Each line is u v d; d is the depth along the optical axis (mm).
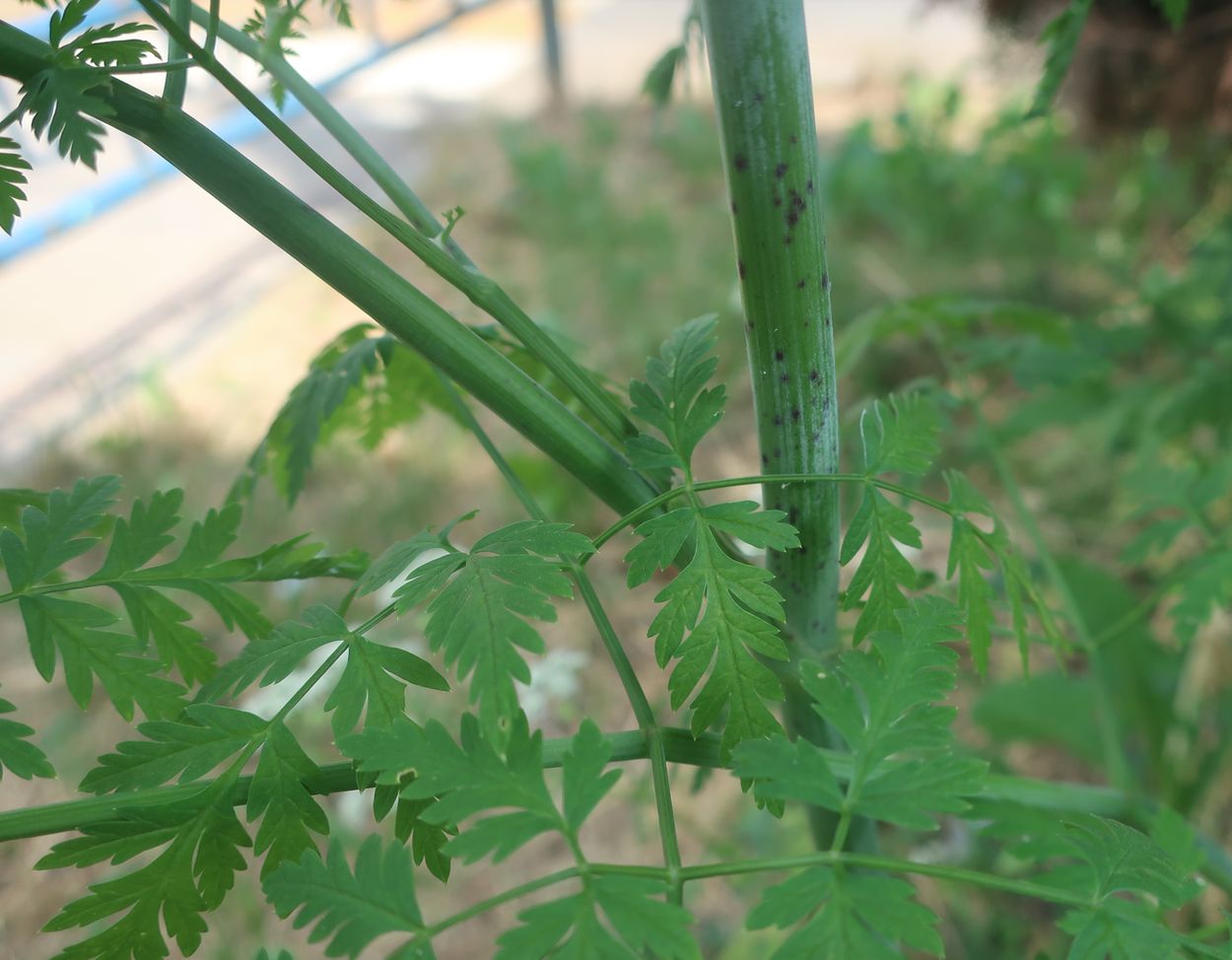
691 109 2014
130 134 220
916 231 1465
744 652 232
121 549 269
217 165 225
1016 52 754
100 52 215
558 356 261
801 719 295
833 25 2680
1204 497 440
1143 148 1105
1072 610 438
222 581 277
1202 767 558
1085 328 546
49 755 806
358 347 373
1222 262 693
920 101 1898
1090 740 628
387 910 196
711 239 1591
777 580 285
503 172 1840
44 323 1461
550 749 237
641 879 197
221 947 638
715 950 643
